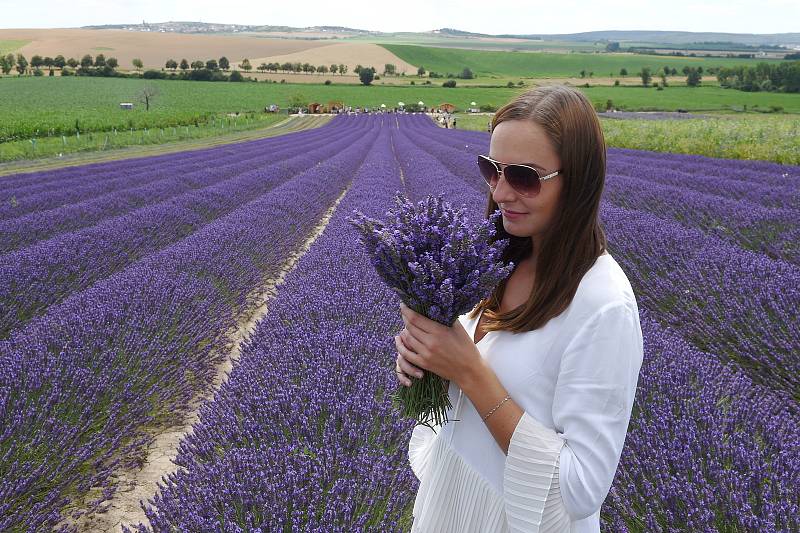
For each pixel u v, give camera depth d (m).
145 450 3.55
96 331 4.01
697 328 4.62
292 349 3.71
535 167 1.14
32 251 6.43
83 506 3.03
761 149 18.45
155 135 36.56
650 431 2.75
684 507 2.26
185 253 6.18
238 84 88.50
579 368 1.10
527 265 1.34
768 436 2.71
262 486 2.35
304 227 9.72
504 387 1.21
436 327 1.17
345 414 2.89
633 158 17.75
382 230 1.19
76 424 3.19
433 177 13.56
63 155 25.92
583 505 1.08
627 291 1.13
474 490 1.30
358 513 2.34
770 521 2.06
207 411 3.27
